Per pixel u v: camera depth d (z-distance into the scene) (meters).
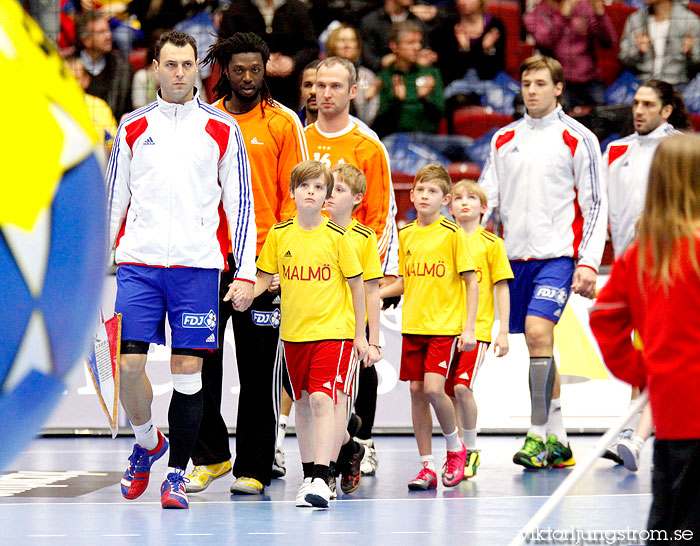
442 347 14.81
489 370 21.14
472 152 26.59
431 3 28.97
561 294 16.81
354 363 13.15
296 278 13.05
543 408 16.55
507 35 28.25
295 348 13.09
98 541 10.41
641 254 7.37
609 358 7.93
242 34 14.69
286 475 16.25
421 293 15.02
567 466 17.00
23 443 6.36
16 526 11.36
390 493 14.17
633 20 27.80
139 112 12.88
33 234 5.89
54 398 6.42
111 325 12.09
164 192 12.59
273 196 14.94
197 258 12.57
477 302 14.87
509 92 27.56
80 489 14.29
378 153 15.94
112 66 25.80
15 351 5.93
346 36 26.05
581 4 27.48
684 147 7.24
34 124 5.92
